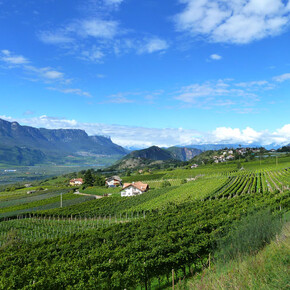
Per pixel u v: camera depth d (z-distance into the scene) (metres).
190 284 11.80
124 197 89.25
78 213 66.38
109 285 15.98
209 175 138.75
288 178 88.50
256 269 10.73
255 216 19.08
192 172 161.62
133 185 104.06
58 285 16.16
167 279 17.91
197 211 43.84
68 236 36.78
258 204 40.41
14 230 50.59
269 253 12.74
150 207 64.62
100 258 20.56
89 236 34.56
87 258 20.56
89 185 144.75
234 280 9.80
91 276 16.39
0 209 86.38
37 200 102.00
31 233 48.00
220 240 17.48
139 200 79.81
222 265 14.08
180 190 85.44
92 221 59.34
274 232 16.39
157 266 17.61
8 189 152.62
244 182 91.88
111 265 17.72
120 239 30.56
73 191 127.44
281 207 38.94
